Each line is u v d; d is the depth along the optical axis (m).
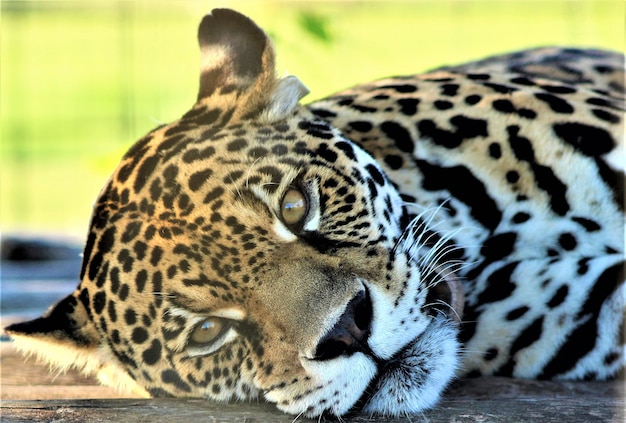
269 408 6.94
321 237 6.84
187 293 6.71
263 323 6.57
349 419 6.78
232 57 7.81
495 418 6.73
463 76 8.80
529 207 7.84
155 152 7.23
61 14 19.59
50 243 15.32
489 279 7.84
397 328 6.71
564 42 20.06
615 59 10.29
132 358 7.13
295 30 15.83
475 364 7.85
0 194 23.02
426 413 6.87
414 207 7.77
